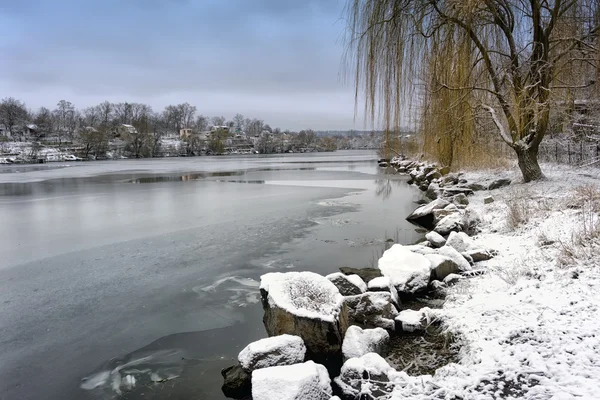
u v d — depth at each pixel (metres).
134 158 89.56
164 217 14.88
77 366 5.03
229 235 11.68
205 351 5.24
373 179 30.34
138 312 6.54
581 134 16.75
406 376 3.73
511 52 12.46
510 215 9.34
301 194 21.25
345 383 3.82
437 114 14.56
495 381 3.40
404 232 11.79
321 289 5.15
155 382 4.59
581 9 12.02
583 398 2.92
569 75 13.21
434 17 12.75
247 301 6.86
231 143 123.19
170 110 136.50
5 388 4.62
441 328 4.98
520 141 12.98
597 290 4.77
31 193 23.41
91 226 13.44
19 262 9.42
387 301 5.50
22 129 95.56
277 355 4.18
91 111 119.19
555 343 3.80
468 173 18.61
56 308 6.80
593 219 7.31
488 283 6.05
